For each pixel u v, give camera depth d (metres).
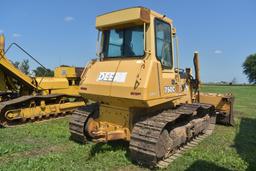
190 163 6.71
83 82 7.35
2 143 7.88
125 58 7.08
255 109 17.38
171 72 7.38
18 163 6.36
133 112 6.88
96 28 7.50
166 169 6.29
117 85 6.50
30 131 9.31
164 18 7.16
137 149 6.23
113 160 6.70
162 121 6.46
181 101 8.67
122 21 6.76
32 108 11.02
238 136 9.61
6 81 11.29
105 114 7.36
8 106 10.36
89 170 6.12
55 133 9.02
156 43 6.79
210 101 11.48
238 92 34.84
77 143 8.02
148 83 6.17
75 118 8.01
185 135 7.66
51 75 13.55
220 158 7.12
